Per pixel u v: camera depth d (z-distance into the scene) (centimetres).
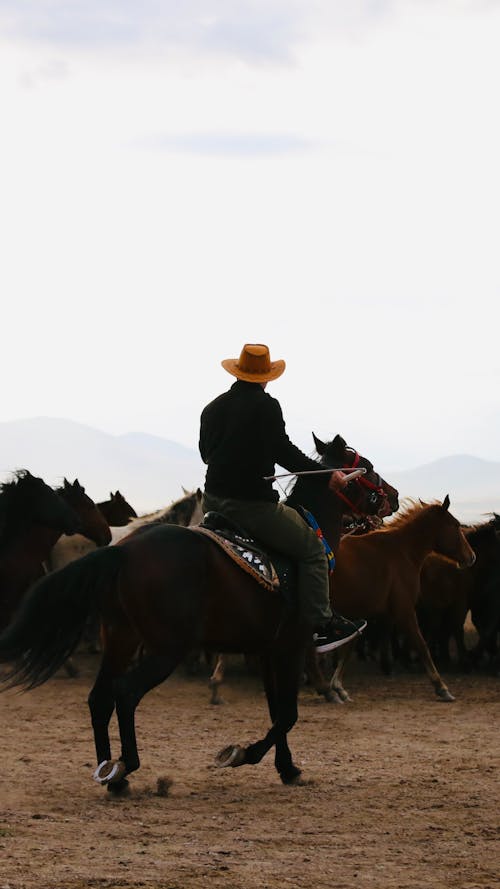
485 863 657
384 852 685
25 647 821
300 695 1558
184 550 840
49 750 1087
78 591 822
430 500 1648
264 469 882
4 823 751
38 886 579
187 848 689
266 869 633
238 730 1242
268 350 910
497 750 1099
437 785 914
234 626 863
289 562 893
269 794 878
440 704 1475
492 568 1888
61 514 1489
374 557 1548
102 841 705
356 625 951
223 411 897
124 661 880
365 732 1227
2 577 1469
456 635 1911
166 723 1291
